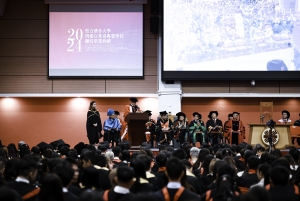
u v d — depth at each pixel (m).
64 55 19.02
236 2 18.50
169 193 4.56
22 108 19.39
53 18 19.03
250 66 18.50
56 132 19.34
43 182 4.28
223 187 4.46
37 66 19.19
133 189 5.23
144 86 19.19
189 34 18.50
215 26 18.50
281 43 18.48
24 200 4.98
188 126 16.55
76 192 5.17
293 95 19.00
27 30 19.22
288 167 5.88
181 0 18.50
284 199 4.74
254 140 15.07
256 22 18.50
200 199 4.58
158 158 6.62
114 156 8.98
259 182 5.84
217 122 17.19
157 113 19.28
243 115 19.38
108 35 19.06
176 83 18.84
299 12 18.48
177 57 18.48
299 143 16.69
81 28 19.02
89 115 16.77
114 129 16.45
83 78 19.08
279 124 14.96
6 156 9.66
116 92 19.17
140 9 19.11
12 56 19.20
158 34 19.12
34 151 9.64
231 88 19.12
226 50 18.48
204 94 18.97
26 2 19.27
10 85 19.14
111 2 18.94
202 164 7.38
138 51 19.11
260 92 19.08
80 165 6.77
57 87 19.14
